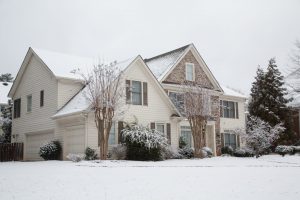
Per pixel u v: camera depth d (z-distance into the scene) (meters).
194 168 16.25
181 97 28.20
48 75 26.19
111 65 22.27
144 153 21.77
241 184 10.60
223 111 33.50
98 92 20.52
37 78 27.83
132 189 9.56
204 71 31.47
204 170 15.14
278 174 13.50
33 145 28.08
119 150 22.33
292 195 8.81
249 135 28.77
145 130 22.61
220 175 13.02
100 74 21.03
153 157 21.86
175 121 27.44
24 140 29.06
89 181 11.12
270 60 36.47
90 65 28.17
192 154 25.80
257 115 35.41
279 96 35.47
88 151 21.73
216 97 31.86
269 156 28.38
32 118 28.11
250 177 12.41
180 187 9.94
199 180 11.47
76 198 8.25
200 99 25.08
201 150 25.23
